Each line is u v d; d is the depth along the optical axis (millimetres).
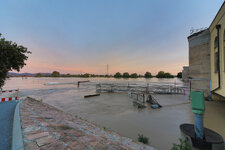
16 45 7105
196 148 2287
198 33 10586
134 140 3688
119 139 3518
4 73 6863
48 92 16891
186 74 47156
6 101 7441
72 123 3998
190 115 6641
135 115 6715
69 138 2338
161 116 6504
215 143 2162
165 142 3824
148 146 3338
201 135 2281
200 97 2322
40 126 2699
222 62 7469
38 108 5496
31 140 1946
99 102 10250
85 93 15984
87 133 3141
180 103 9531
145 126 5172
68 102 10273
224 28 7012
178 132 4574
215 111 6961
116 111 7527
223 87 7457
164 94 14141
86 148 2070
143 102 9789
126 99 11664
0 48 6152
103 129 4434
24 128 2463
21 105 5324
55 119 3855
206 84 9781
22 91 17672
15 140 1864
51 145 1855
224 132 4430
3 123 2977
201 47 10273
